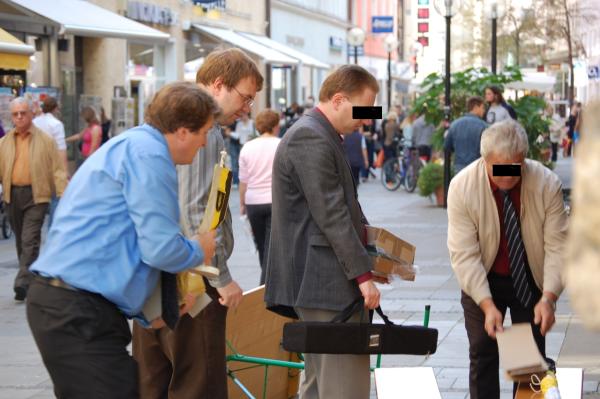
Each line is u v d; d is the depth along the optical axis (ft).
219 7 154.40
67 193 16.02
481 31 209.56
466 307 21.72
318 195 18.58
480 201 20.62
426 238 67.77
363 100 18.98
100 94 113.70
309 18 221.87
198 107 16.37
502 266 20.94
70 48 107.14
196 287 17.40
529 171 20.57
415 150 108.99
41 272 15.61
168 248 15.52
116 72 117.08
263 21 181.47
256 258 58.34
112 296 15.52
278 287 19.51
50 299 15.53
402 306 42.57
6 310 43.29
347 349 18.07
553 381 16.43
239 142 114.62
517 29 191.21
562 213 20.39
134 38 93.76
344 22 255.29
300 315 19.33
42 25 100.42
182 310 17.69
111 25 92.27
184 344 20.56
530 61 212.02
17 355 34.45
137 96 127.65
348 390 18.98
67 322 15.42
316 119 19.13
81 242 15.56
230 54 20.51
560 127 150.20
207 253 16.94
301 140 18.84
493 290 21.13
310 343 18.01
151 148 15.96
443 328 37.63
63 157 67.00
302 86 214.48
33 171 45.01
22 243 45.21
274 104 191.52
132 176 15.67
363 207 91.66
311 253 18.98
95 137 84.94
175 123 16.31
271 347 26.09
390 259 19.22
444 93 89.56
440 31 190.08
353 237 18.48
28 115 45.27
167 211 15.70
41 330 15.61
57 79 103.55
